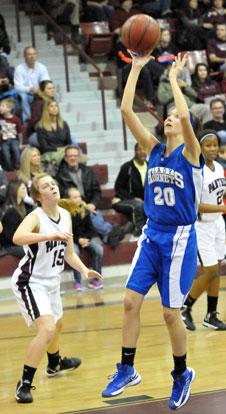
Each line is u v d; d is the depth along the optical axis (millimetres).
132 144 11992
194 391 4445
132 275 4016
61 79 13164
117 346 5980
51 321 4609
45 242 4586
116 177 11273
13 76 12062
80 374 5133
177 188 3914
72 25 13695
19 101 11391
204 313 7344
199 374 4887
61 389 4762
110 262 9742
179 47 14430
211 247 6309
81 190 9891
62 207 5168
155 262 4008
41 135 10375
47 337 4555
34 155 9516
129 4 14344
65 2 13617
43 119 10461
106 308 7914
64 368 5219
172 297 3969
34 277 4672
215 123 10906
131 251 9844
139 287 3971
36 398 4562
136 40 4062
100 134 11906
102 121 12203
